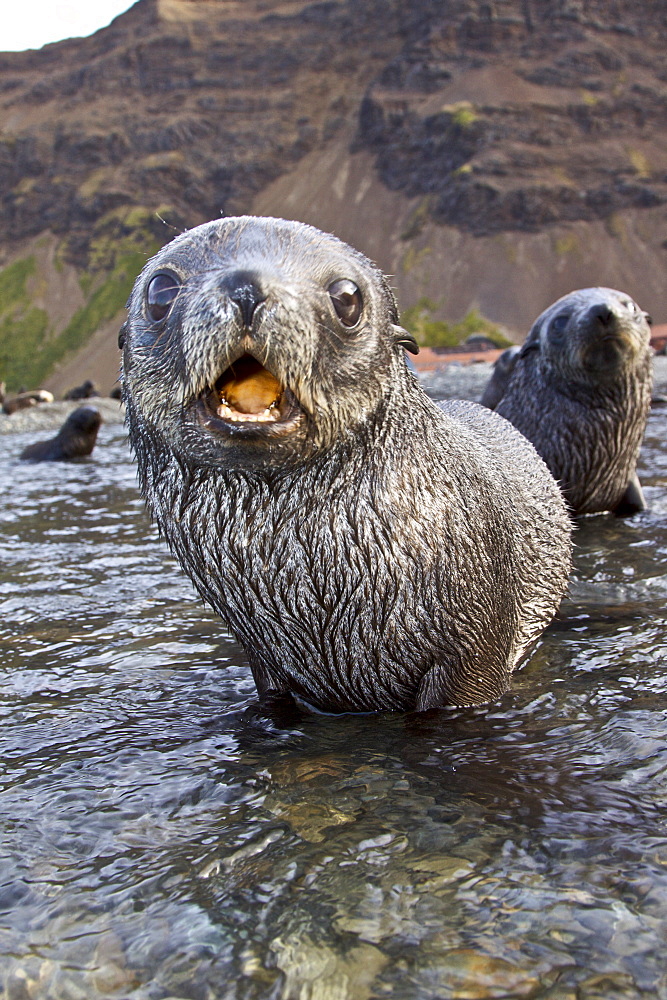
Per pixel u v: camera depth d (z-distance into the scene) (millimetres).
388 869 346
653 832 365
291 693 568
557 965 285
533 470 715
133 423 499
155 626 730
